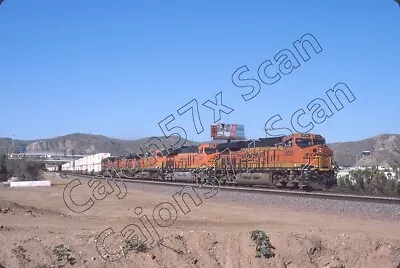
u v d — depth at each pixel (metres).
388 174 38.56
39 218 18.22
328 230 16.11
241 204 26.00
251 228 16.27
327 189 36.47
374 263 13.82
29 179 65.69
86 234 13.85
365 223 18.52
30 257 12.21
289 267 13.70
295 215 20.84
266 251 13.73
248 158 39.91
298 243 14.05
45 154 153.75
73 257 12.57
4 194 34.59
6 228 14.82
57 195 32.97
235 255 13.77
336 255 14.12
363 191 38.22
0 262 11.74
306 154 34.59
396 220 19.44
